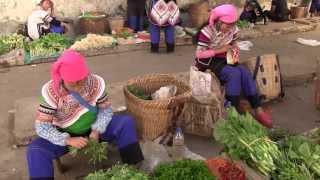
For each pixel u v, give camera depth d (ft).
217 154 14.88
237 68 16.67
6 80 21.35
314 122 17.71
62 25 26.86
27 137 15.23
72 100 11.80
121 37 26.73
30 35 25.50
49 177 11.93
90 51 24.89
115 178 10.82
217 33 16.80
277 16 32.01
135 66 23.53
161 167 11.24
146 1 27.78
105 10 29.50
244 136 11.36
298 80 21.58
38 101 17.69
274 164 11.07
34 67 23.27
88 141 12.09
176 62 24.38
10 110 17.93
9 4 26.48
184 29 28.68
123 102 17.12
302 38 29.25
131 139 12.73
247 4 31.30
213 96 15.42
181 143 14.67
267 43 27.89
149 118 14.47
